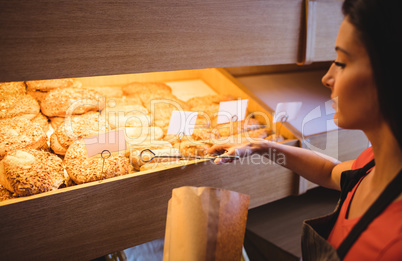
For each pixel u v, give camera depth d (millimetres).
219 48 1088
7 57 773
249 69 1750
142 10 911
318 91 1639
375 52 442
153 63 972
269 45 1209
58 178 912
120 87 1572
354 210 578
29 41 788
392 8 423
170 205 622
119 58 913
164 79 1738
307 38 1274
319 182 843
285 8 1204
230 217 571
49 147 1126
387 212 476
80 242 891
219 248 561
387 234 456
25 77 803
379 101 463
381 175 528
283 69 1826
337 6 1314
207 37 1052
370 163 617
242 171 1124
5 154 977
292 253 1172
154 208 985
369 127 518
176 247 570
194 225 560
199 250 554
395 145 493
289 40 1257
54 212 833
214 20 1049
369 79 473
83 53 857
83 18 835
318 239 576
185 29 1000
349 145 1320
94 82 1528
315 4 1249
